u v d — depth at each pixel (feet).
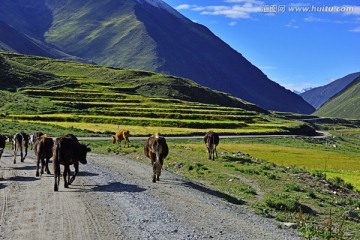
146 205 53.36
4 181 68.74
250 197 71.00
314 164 197.26
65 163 61.72
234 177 87.76
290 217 58.39
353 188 103.55
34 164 92.89
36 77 627.05
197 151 133.39
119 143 169.27
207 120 462.60
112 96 558.97
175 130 349.20
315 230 51.90
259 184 83.10
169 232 42.11
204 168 95.71
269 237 43.37
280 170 103.19
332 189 91.25
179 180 75.82
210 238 40.96
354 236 53.31
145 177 77.46
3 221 44.27
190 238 40.45
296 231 48.91
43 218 45.85
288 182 87.45
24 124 265.54
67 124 321.32
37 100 463.42
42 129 245.45
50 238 39.11
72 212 48.62
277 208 64.13
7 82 568.00
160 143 70.85
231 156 122.21
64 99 499.10
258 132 407.64
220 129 409.90
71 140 62.39
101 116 394.52
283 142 361.10
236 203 63.77
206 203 57.31
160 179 75.46
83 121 366.43
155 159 71.72
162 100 582.76
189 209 52.80
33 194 58.18
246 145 281.33
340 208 71.67
